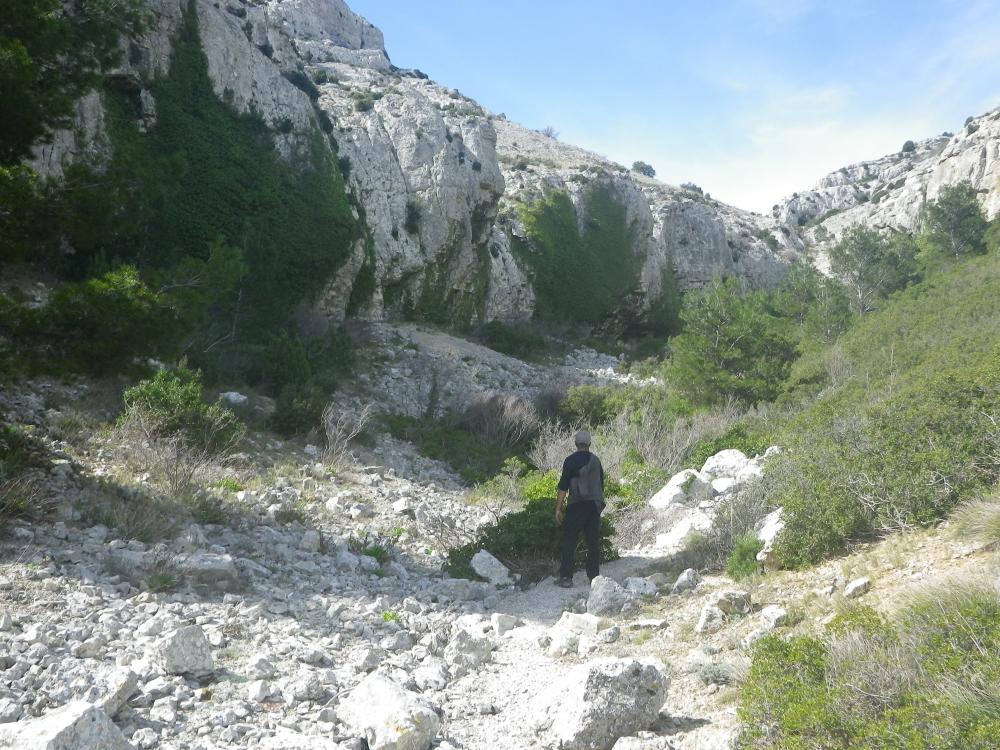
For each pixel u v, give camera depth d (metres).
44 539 6.68
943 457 6.52
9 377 7.69
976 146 61.25
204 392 15.98
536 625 6.40
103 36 10.93
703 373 23.31
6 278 16.25
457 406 23.72
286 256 27.23
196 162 24.92
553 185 52.91
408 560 8.95
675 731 3.88
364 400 22.38
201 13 27.45
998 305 18.08
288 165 28.77
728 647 5.12
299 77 34.38
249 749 3.44
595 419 23.05
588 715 3.79
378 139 38.31
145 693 3.90
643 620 6.05
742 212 92.31
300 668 4.66
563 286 49.00
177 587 6.09
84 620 5.00
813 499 6.85
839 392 16.20
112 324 8.35
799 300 41.81
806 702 3.38
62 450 9.66
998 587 4.01
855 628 4.05
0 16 8.63
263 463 12.81
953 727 2.89
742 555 7.08
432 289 38.06
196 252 24.20
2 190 7.57
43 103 8.57
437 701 4.46
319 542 8.66
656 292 55.81
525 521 8.69
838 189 91.81
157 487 9.23
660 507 11.21
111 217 9.23
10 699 3.66
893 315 23.38
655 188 74.38
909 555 5.68
